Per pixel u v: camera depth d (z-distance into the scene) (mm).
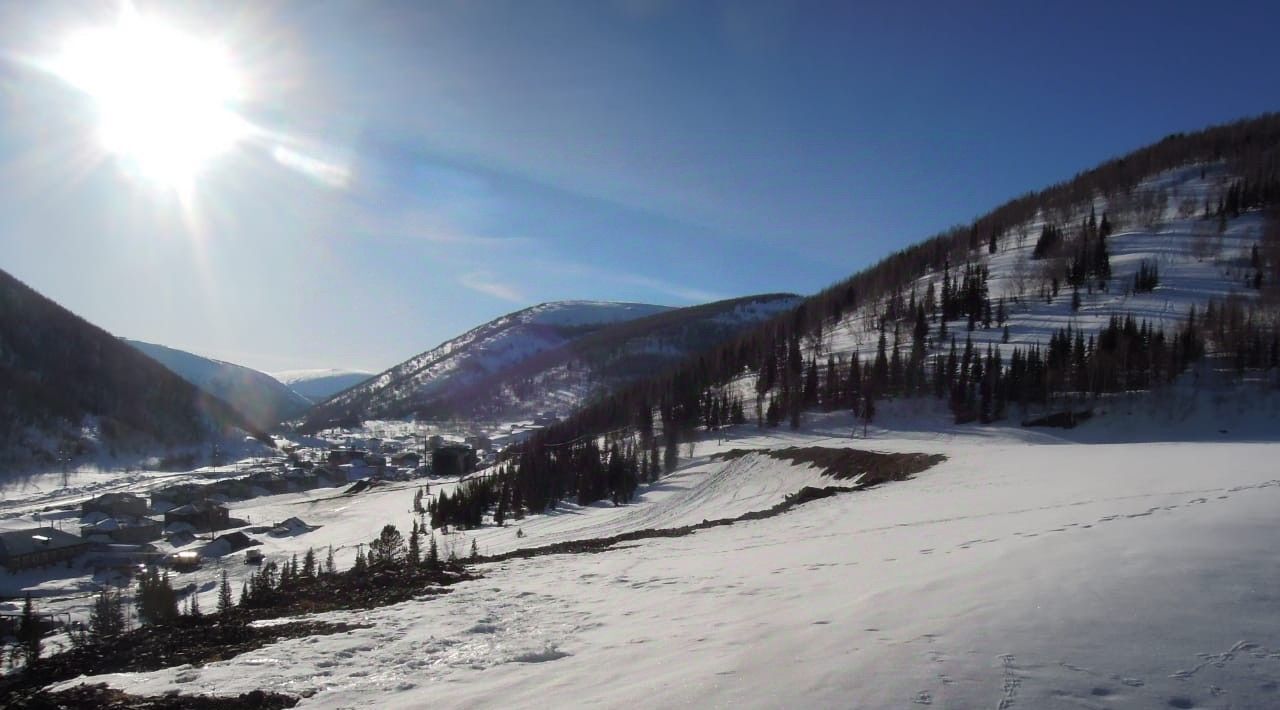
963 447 53969
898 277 147000
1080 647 7312
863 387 84500
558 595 14750
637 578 15977
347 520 89938
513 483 78250
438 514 71812
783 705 6332
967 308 110000
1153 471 24594
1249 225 129375
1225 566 9680
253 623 12938
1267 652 7035
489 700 7535
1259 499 14758
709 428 89375
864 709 6105
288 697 8289
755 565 16000
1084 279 115062
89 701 8391
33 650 14352
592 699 7129
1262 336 77062
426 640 10938
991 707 6051
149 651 11203
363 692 8305
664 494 64250
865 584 11664
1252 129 184125
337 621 12820
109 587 60188
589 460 75062
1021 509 19281
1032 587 9539
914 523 19953
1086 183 185750
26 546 68000
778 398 90250
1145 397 71500
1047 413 72750
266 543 75750
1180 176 171625
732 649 8523
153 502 104312
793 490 52500
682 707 6547
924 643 7711
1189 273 110250
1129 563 10211
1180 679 6527
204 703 8141
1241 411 66250
